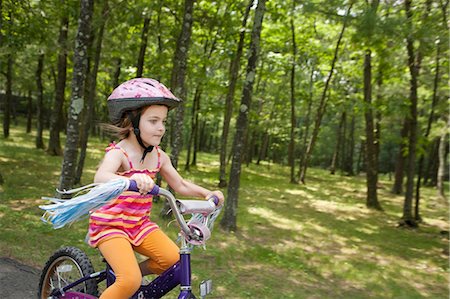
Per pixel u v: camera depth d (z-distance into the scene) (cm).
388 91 1339
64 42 1027
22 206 756
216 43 1675
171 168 281
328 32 1748
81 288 304
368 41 827
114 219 254
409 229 1062
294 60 1766
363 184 2167
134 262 250
